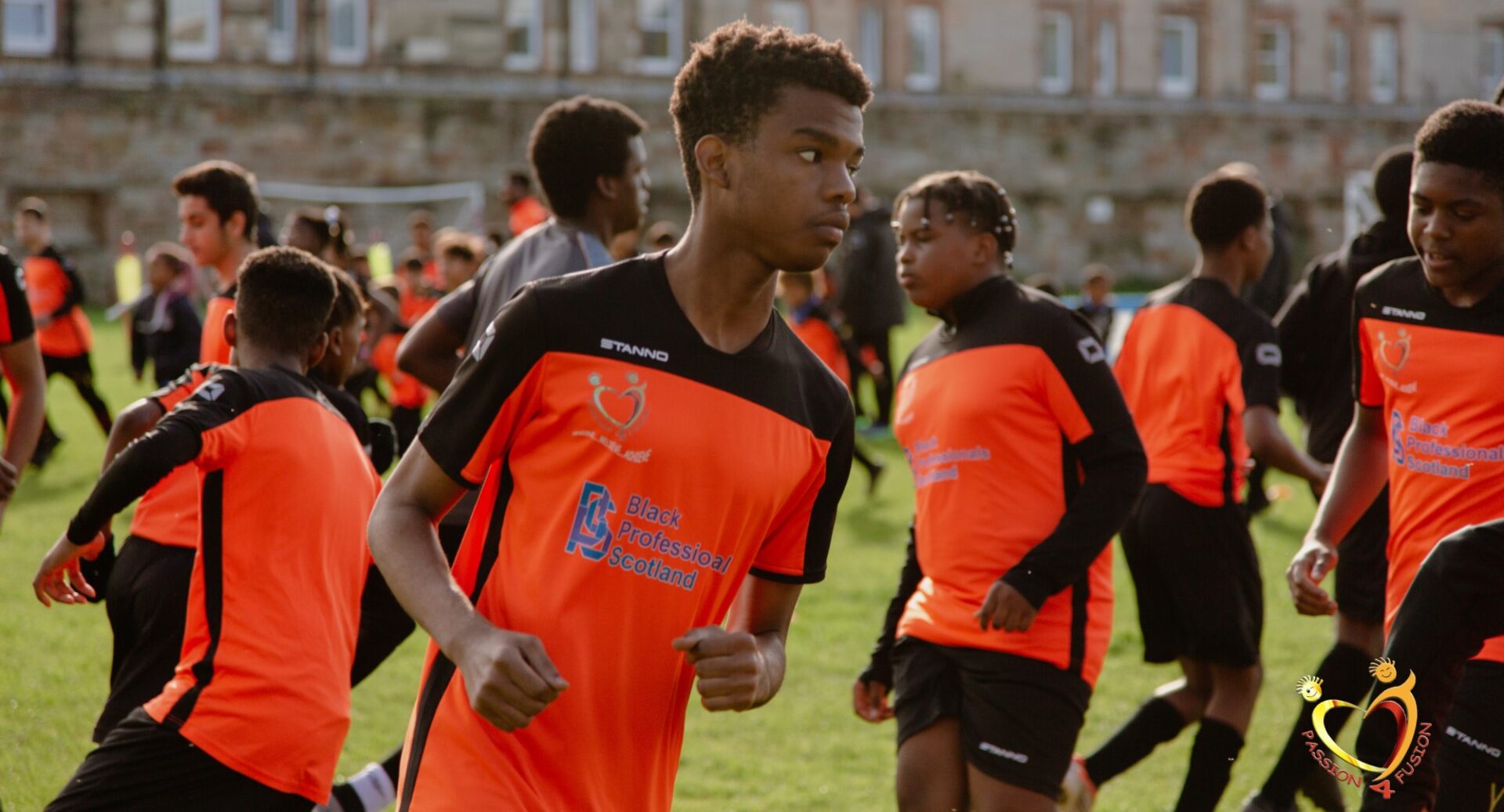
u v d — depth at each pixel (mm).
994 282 5551
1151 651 6840
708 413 3371
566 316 3355
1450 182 4609
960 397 5410
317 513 4859
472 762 3377
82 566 5457
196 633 4688
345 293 5840
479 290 6215
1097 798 7133
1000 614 5102
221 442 4699
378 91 44438
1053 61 55312
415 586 3262
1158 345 6883
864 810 6930
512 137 46250
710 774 7484
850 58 3240
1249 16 57312
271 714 4621
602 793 3434
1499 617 3547
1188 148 55375
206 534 4719
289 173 43688
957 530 5395
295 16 44062
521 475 3422
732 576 3547
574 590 3361
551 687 3023
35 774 6895
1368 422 5359
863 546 13117
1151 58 56531
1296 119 56625
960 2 53656
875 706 5938
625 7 48594
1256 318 6828
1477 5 60281
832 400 3615
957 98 52781
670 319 3377
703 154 3256
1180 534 6609
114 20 41750
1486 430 4793
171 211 42312
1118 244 54938
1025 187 53469
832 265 24188
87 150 41250
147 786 4574
